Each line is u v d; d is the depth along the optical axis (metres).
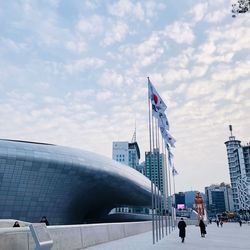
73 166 47.31
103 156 57.97
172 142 29.20
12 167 41.06
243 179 162.62
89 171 50.19
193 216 92.69
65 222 53.66
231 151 197.25
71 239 13.55
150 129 24.56
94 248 15.19
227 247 17.28
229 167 196.50
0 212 41.69
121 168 60.41
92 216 80.25
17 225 15.61
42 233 7.25
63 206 51.44
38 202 45.84
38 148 43.91
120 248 15.50
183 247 17.11
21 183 42.72
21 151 41.53
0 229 6.70
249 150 174.12
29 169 42.59
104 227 20.19
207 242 21.31
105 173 53.44
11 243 6.89
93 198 62.16
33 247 7.84
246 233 35.56
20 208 43.59
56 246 11.76
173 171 53.78
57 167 45.38
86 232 16.12
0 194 41.25
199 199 74.62
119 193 65.19
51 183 46.38
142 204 85.25
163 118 26.00
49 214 48.53
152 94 24.94
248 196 157.50
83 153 51.50
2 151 40.00
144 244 18.86
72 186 50.12
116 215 94.25
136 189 66.00
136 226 31.72
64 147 48.94
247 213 153.12
